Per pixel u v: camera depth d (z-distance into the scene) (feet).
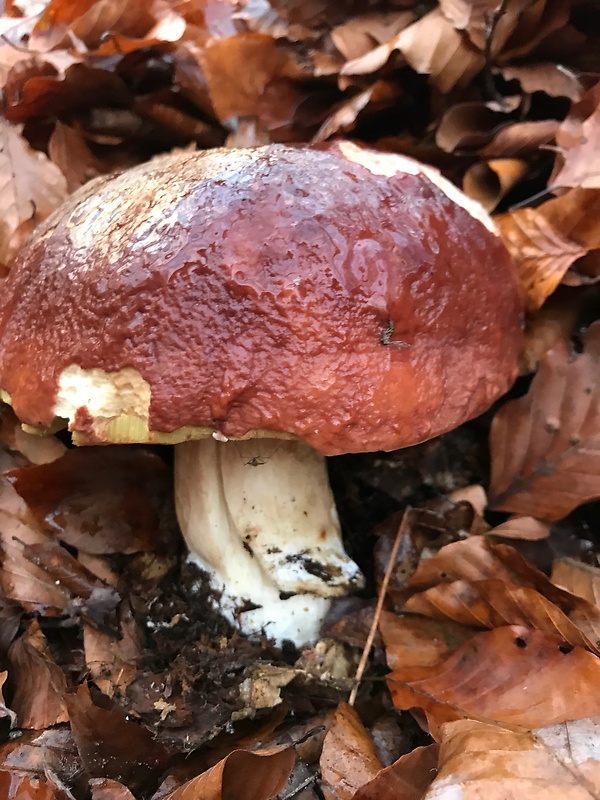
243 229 0.47
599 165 0.59
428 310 0.49
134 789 0.53
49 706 0.57
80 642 0.65
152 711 0.57
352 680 0.58
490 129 0.74
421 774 0.47
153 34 0.84
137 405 0.47
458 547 0.58
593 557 0.61
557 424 0.62
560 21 0.69
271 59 0.82
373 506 0.72
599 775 0.42
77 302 0.49
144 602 0.67
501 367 0.54
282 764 0.49
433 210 0.52
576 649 0.49
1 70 0.85
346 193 0.49
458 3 0.70
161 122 0.90
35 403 0.50
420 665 0.57
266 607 0.62
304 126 0.86
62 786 0.49
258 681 0.58
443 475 0.71
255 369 0.46
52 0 0.84
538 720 0.47
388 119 0.80
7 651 0.62
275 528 0.61
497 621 0.55
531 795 0.41
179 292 0.46
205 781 0.47
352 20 0.80
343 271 0.46
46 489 0.68
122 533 0.70
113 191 0.55
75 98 0.87
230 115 0.85
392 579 0.64
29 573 0.66
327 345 0.46
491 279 0.54
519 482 0.64
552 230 0.63
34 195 0.79
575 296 0.66
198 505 0.63
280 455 0.60
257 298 0.46
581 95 0.68
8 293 0.56
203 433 0.47
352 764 0.52
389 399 0.47
